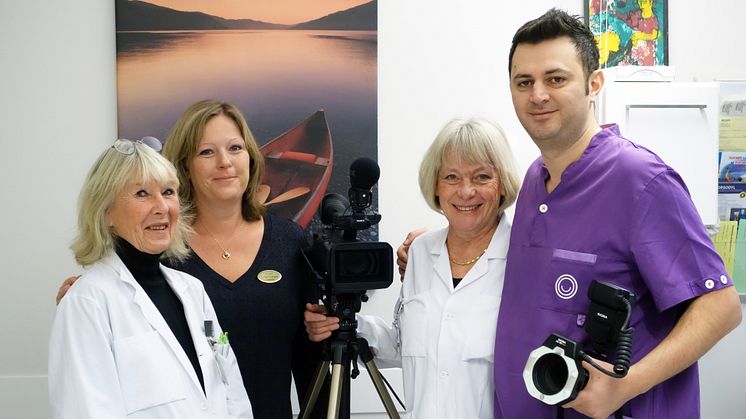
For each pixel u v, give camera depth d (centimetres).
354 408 266
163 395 144
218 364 161
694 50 276
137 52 257
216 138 181
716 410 277
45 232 259
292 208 264
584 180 143
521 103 140
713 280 129
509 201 171
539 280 147
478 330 164
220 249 188
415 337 173
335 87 263
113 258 153
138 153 150
